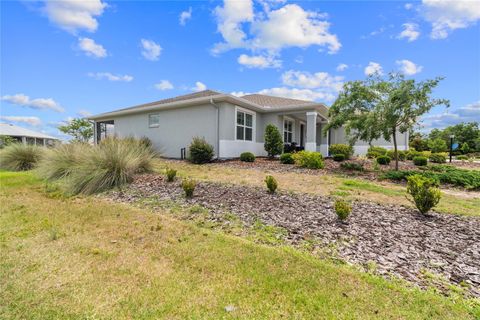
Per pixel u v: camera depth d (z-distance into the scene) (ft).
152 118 45.85
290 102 48.88
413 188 14.25
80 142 29.07
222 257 8.96
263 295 6.92
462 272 8.27
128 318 6.08
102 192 19.35
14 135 83.10
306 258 8.90
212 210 14.30
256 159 38.93
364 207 14.89
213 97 35.58
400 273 8.12
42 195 18.43
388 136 28.50
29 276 7.73
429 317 6.08
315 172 28.17
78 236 10.84
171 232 11.25
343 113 30.60
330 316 6.12
